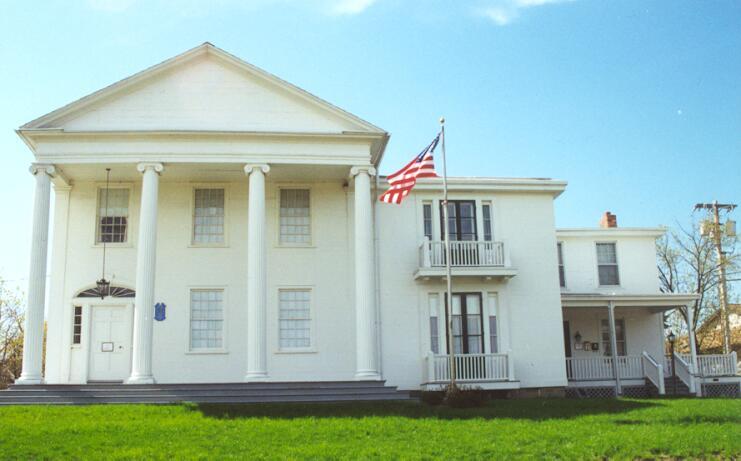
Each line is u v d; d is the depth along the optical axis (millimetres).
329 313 25312
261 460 13273
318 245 25719
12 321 43750
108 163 23031
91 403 19797
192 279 25062
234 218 25609
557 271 26750
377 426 16328
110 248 25047
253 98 23969
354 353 25125
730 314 44219
